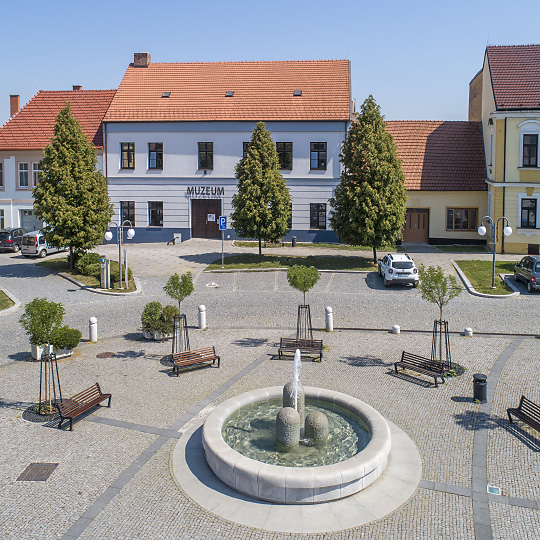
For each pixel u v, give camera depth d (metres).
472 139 40.19
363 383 15.41
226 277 29.16
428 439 12.12
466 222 38.66
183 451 11.64
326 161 38.06
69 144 29.81
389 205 30.19
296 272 18.59
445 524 9.23
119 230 26.75
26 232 39.12
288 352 18.11
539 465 11.02
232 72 41.88
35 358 17.56
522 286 26.55
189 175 39.16
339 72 40.91
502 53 37.06
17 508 9.66
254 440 11.80
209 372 16.42
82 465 11.10
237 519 9.38
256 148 32.19
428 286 16.53
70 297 25.77
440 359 16.20
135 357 17.83
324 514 9.52
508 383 15.23
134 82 41.72
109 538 8.90
